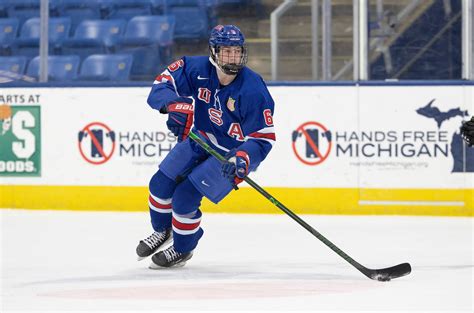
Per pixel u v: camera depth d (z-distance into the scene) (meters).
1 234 15.91
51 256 13.59
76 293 10.52
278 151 18.62
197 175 11.90
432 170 18.38
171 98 11.53
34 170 19.19
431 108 18.38
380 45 19.03
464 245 14.78
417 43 18.97
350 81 18.48
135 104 18.92
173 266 12.54
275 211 18.66
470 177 18.28
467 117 18.33
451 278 11.62
